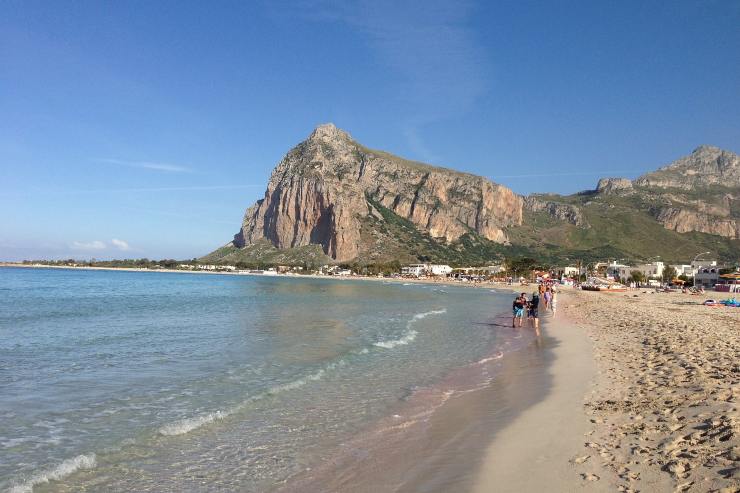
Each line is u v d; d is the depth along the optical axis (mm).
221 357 21141
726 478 6980
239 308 51062
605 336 27891
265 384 16312
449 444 10359
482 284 197875
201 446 10570
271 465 9547
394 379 17422
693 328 27875
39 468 9328
